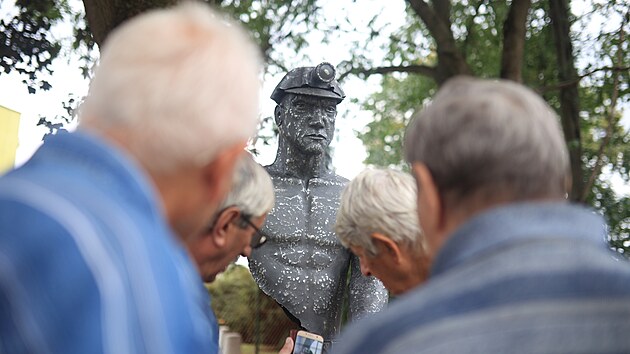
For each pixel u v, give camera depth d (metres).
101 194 1.12
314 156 3.23
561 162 1.19
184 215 1.35
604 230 1.22
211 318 2.15
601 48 8.98
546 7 9.45
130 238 1.10
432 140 1.22
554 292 1.05
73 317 1.03
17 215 1.07
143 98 1.23
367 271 2.30
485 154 1.17
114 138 1.25
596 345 1.02
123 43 1.28
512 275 1.07
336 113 3.31
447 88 1.29
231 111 1.27
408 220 2.08
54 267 1.04
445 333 1.05
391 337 1.09
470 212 1.21
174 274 1.17
